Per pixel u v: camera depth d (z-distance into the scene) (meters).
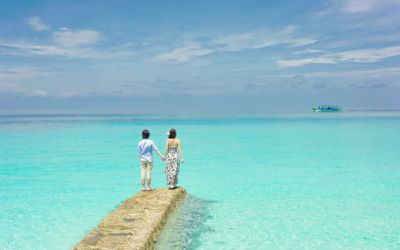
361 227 8.70
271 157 21.33
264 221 9.16
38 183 14.24
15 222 9.27
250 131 43.19
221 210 10.16
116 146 28.25
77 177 15.51
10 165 18.95
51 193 12.47
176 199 10.54
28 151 25.05
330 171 16.52
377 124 55.38
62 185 13.81
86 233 8.48
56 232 8.54
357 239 7.93
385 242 7.76
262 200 11.27
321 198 11.50
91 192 12.62
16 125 62.06
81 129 49.91
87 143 30.72
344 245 7.61
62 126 58.12
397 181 14.18
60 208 10.56
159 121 76.88
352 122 62.28
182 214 9.76
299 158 20.86
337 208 10.34
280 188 12.98
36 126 58.59
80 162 19.92
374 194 12.05
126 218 8.31
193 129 47.81
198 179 14.73
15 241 7.98
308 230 8.50
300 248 7.47
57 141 32.41
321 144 28.14
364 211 10.03
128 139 34.59
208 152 23.77
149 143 10.96
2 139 34.56
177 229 8.58
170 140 11.41
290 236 8.12
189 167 17.84
